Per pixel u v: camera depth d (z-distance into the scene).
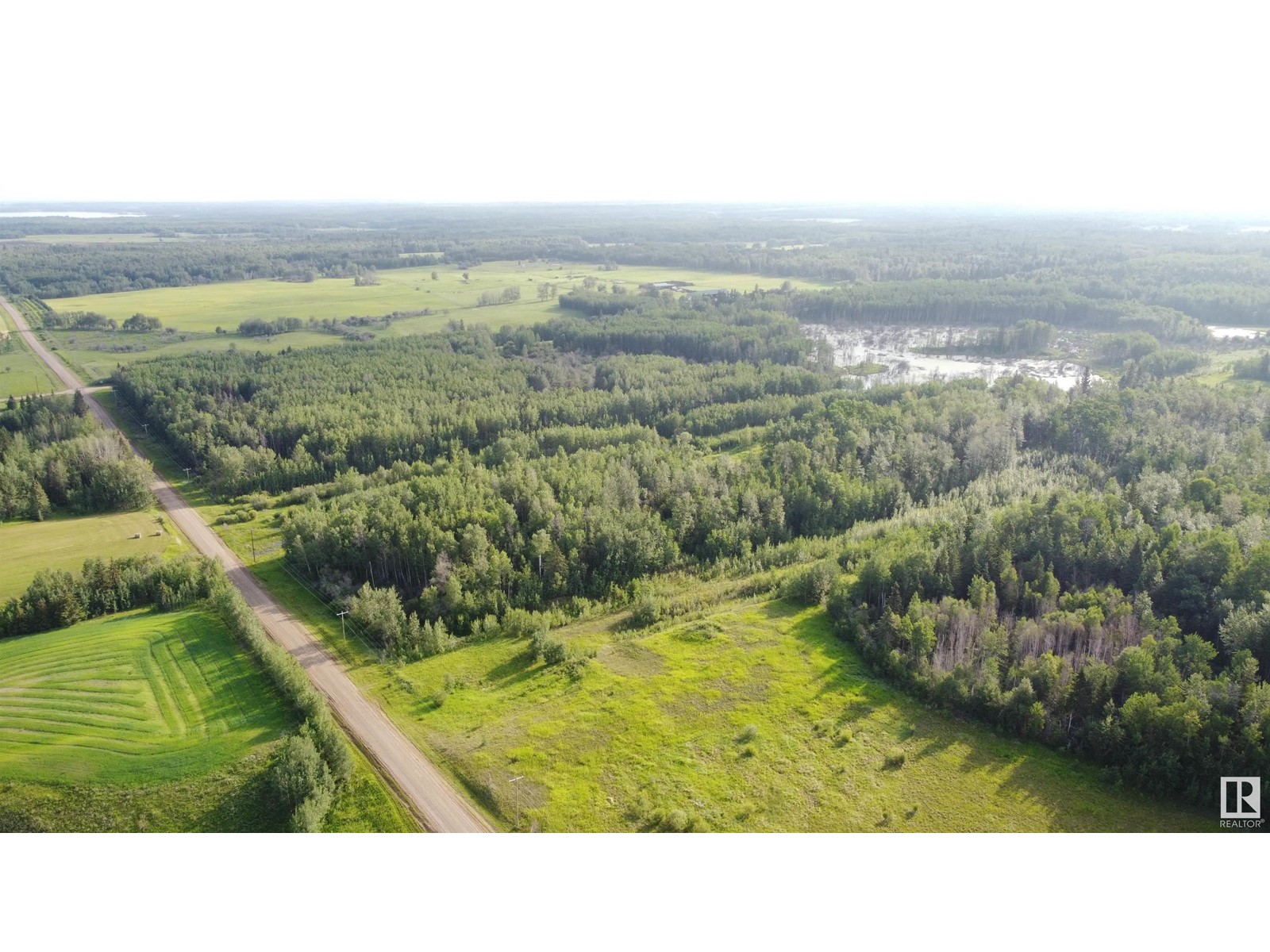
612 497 118.56
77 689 76.69
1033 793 65.69
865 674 82.88
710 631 90.44
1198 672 73.25
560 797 64.62
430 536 103.94
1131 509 105.19
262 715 73.88
